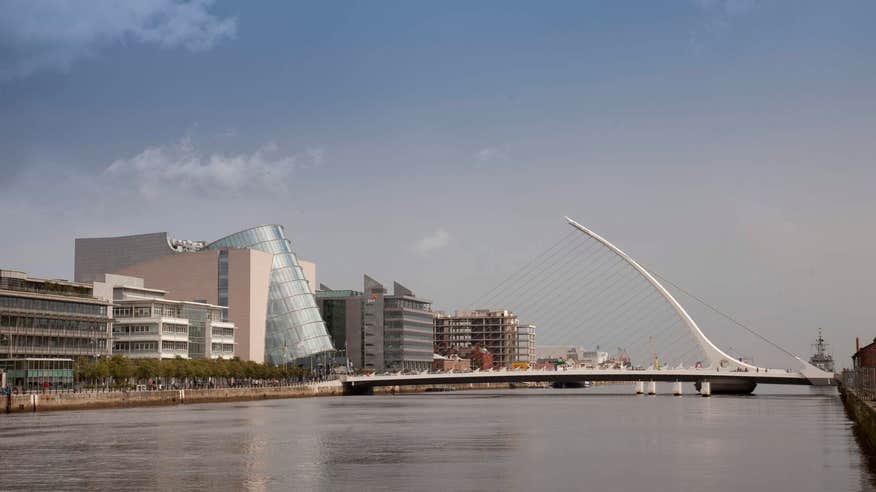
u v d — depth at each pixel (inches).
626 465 3253.0
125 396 7150.6
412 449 3786.9
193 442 4062.5
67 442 4033.0
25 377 7111.2
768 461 3324.3
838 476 2933.1
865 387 4576.8
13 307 7549.2
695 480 2883.9
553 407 7568.9
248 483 2859.3
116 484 2847.0
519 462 3346.5
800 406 7495.1
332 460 3417.8
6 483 2869.1
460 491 2699.3
